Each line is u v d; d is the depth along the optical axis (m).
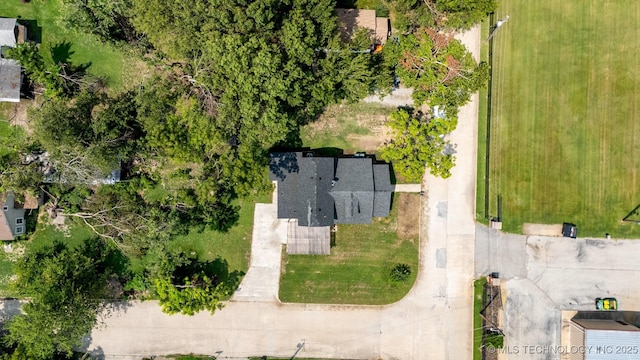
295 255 45.69
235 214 45.41
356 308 45.94
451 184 45.84
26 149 42.53
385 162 45.56
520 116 45.53
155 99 41.19
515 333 45.81
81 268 41.88
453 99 41.31
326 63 38.59
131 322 45.44
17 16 43.62
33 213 44.44
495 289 45.75
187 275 44.69
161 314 45.59
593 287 45.81
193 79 40.22
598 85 45.47
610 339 43.50
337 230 45.72
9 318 44.97
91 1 39.12
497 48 45.41
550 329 45.75
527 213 45.75
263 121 37.59
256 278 45.69
